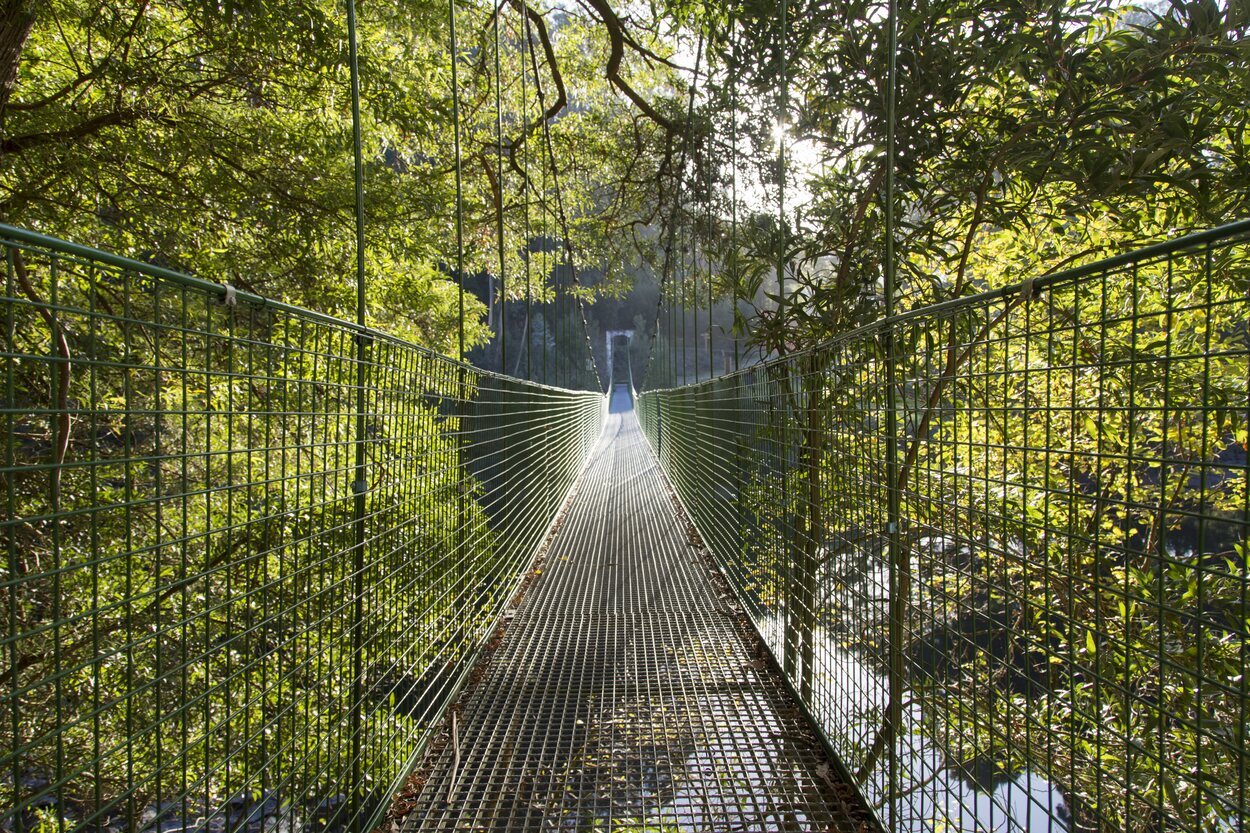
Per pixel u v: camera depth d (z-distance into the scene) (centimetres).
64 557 238
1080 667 86
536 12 823
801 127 283
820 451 201
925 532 131
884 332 150
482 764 200
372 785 165
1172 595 171
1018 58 212
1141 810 133
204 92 516
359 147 179
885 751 155
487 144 909
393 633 182
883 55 245
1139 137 199
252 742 108
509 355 3416
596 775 197
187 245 512
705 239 480
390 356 185
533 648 299
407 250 615
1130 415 75
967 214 275
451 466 247
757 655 282
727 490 380
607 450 1523
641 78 978
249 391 111
